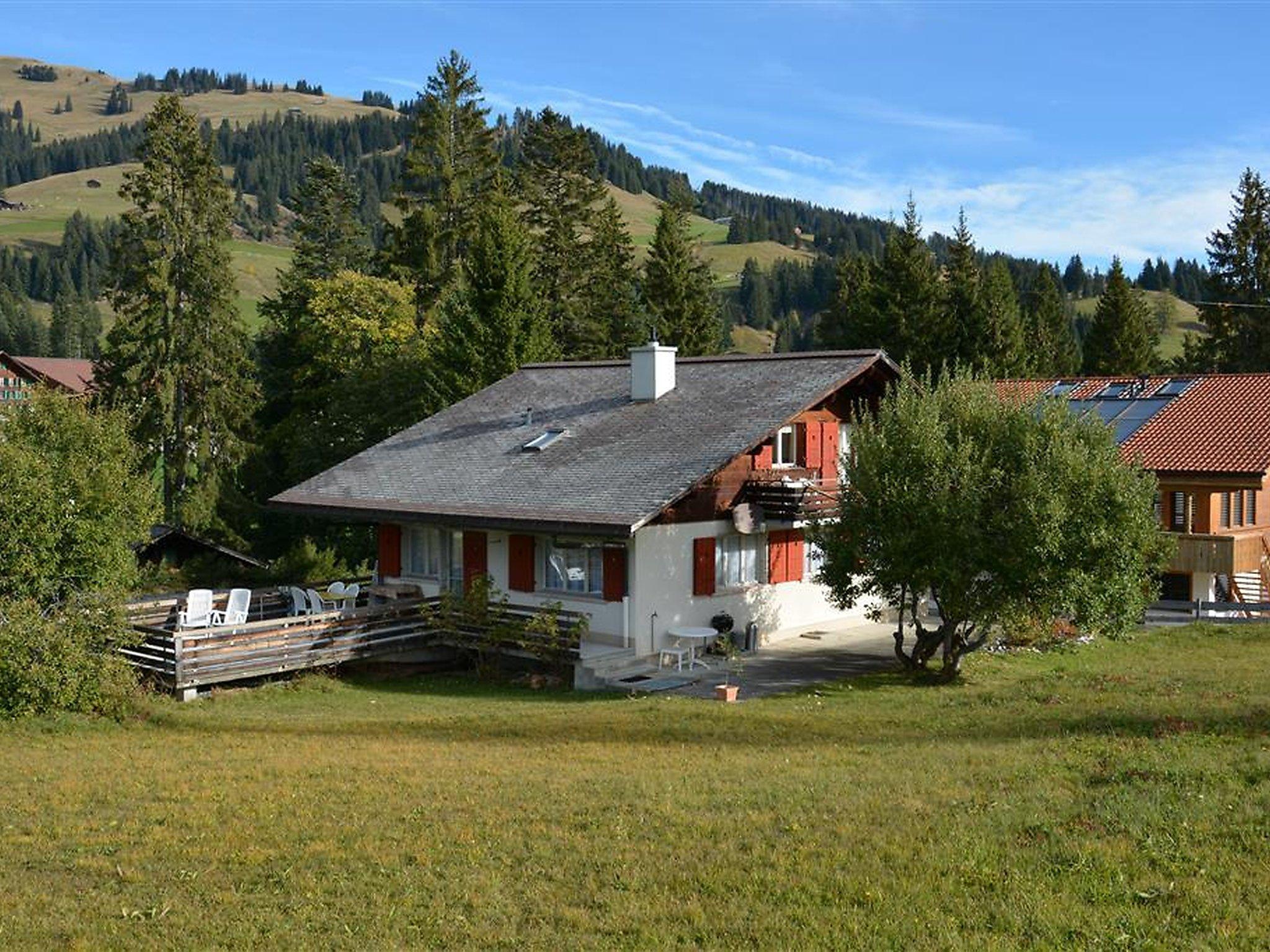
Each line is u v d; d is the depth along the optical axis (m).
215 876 12.48
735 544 29.67
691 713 21.00
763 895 11.07
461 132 63.53
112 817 14.97
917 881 11.08
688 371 33.84
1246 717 18.11
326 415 53.06
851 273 71.81
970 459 22.94
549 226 66.06
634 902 11.09
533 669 28.20
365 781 16.30
